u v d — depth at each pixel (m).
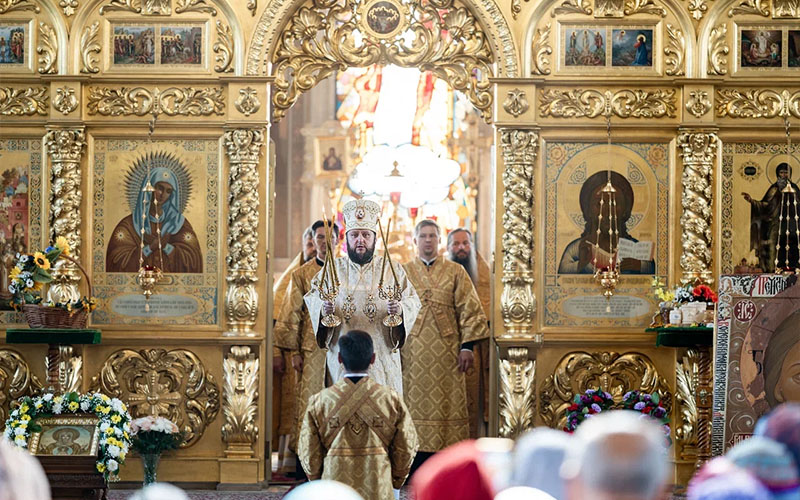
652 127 11.96
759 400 10.27
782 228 11.91
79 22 11.90
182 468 11.66
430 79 20.41
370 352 7.96
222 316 11.80
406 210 19.42
